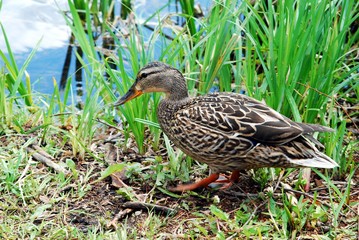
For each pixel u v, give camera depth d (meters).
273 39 11.26
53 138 11.48
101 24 16.59
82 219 9.62
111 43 15.83
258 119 9.57
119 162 10.94
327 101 11.21
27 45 15.62
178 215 9.68
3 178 10.11
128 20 15.90
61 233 9.19
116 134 11.82
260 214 9.66
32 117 11.97
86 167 10.73
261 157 9.57
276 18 11.68
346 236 9.14
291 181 10.41
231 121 9.60
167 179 10.36
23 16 16.59
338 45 11.13
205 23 12.52
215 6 12.02
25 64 11.77
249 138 9.54
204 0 16.88
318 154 9.50
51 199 9.82
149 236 9.12
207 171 10.72
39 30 16.17
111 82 13.00
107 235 9.19
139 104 11.10
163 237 9.20
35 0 17.20
